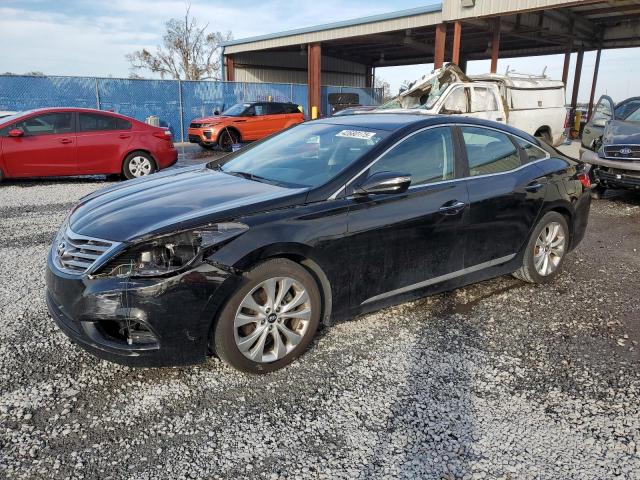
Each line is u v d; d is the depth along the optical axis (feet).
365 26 68.44
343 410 9.04
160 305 8.84
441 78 40.47
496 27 57.11
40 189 30.25
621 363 10.85
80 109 32.14
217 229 9.35
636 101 31.48
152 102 63.62
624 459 7.92
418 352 11.12
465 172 12.92
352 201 10.81
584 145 35.17
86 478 7.35
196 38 139.23
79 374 9.98
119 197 11.34
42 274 15.43
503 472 7.59
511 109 41.01
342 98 79.25
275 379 9.99
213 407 9.07
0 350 10.77
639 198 30.60
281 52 101.24
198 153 53.57
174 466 7.63
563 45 89.35
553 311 13.44
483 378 10.16
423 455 7.92
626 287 15.30
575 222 15.81
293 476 7.45
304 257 10.18
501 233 13.65
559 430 8.59
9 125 30.27
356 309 11.30
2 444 7.98
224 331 9.43
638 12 66.80
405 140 12.03
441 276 12.68
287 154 13.06
